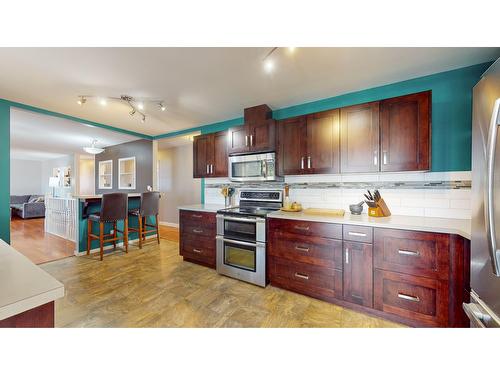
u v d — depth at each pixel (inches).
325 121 87.9
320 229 77.7
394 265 65.4
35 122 134.3
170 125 147.6
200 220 113.3
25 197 327.6
